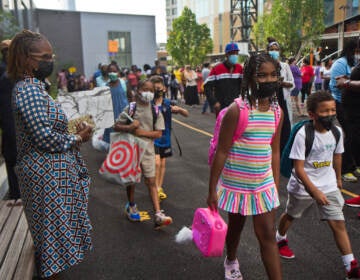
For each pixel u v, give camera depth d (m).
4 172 6.32
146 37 37.41
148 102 4.23
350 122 5.33
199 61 48.03
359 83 4.98
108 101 4.03
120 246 3.88
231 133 2.61
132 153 4.15
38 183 2.52
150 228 4.30
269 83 2.52
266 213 2.70
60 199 2.55
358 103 5.21
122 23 36.06
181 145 8.70
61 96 3.78
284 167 3.39
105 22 35.31
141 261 3.58
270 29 30.03
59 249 2.56
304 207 3.36
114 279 3.29
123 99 7.66
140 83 4.38
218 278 3.27
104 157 7.71
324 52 32.72
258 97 2.56
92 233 4.20
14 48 2.51
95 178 6.25
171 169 6.68
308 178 3.13
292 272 3.31
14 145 4.55
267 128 2.62
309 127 3.18
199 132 10.34
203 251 2.84
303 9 28.55
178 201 5.12
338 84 5.19
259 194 2.69
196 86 16.77
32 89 2.47
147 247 3.85
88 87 23.25
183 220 4.50
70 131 3.26
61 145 2.53
